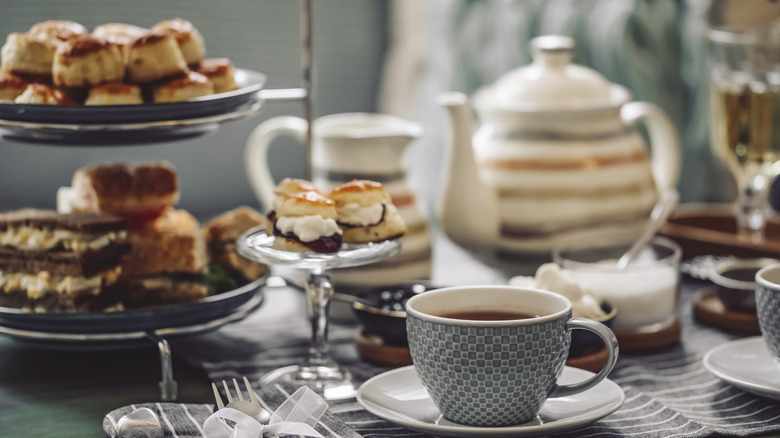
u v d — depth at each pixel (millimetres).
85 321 1300
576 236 1490
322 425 1191
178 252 1384
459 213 1483
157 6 2963
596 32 2014
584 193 1482
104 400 1278
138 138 1293
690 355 1354
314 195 1257
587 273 1381
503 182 1491
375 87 3236
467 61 2303
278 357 1358
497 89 1549
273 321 1461
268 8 3113
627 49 1967
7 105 1255
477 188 1477
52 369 1347
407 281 1461
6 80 1327
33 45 1335
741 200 1550
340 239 1252
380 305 1374
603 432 1193
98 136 1283
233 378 1292
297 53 3188
